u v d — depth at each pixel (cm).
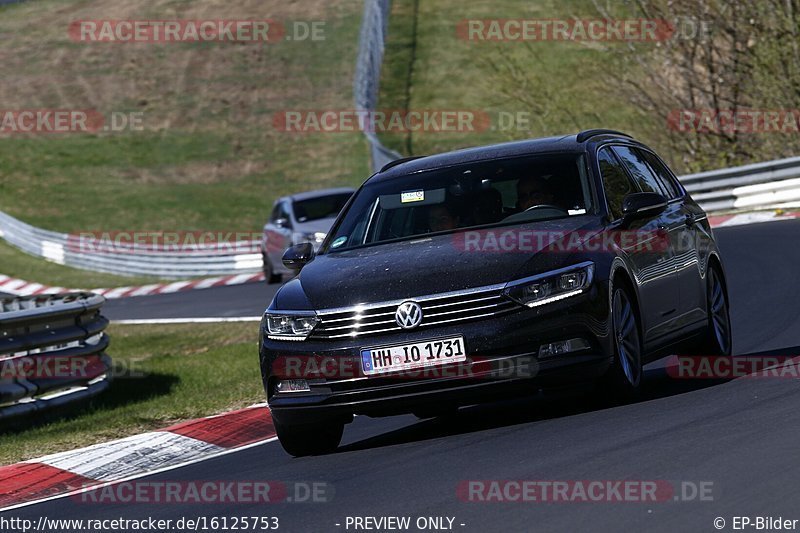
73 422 3647
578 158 2856
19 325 3747
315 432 2661
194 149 15512
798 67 9362
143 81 18050
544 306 2438
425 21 18938
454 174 2917
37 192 14325
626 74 10762
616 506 1759
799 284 4797
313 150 15075
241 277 9831
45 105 17438
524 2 19062
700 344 3256
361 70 13800
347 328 2492
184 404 3781
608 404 2633
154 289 9912
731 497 1734
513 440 2386
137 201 13850
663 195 3170
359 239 2855
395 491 2078
